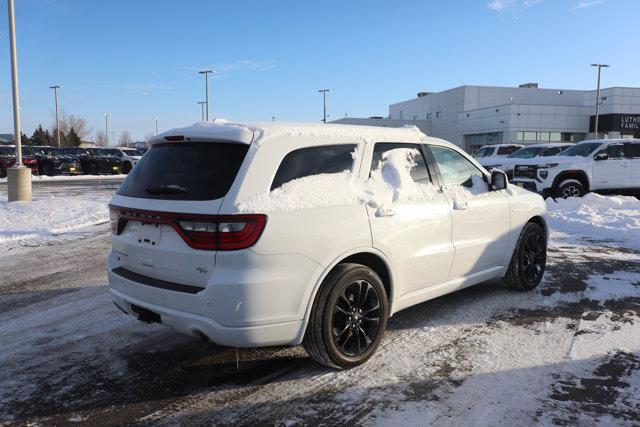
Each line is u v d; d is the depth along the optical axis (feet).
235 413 11.09
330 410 11.14
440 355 13.84
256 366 13.39
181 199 11.65
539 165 49.24
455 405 11.25
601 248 28.12
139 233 12.51
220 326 11.09
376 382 12.37
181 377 12.82
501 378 12.50
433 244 15.21
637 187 48.73
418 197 14.82
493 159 62.49
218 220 10.97
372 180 13.82
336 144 13.37
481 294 19.39
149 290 12.14
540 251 20.11
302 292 11.76
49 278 22.58
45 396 11.88
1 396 11.87
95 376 12.90
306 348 12.59
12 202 50.78
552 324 16.12
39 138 254.88
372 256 13.53
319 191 12.35
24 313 17.69
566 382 12.27
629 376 12.57
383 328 13.65
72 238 33.30
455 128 232.53
